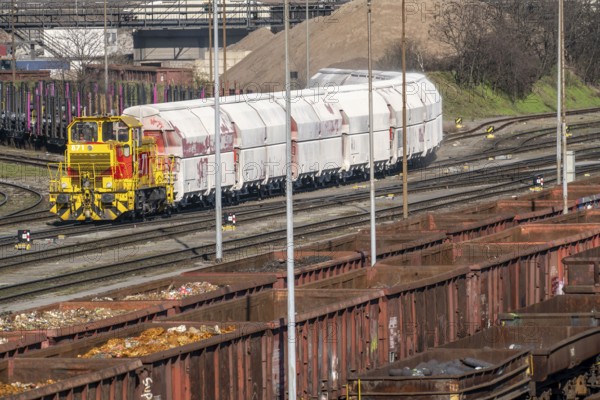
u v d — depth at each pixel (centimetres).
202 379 7238
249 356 7694
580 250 11819
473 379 6944
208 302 9256
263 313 9362
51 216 17688
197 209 18725
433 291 9425
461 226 13312
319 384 8212
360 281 10350
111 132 16775
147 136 17875
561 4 17788
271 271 10969
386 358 8881
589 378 8662
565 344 7975
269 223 17250
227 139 18850
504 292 10369
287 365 7981
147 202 17312
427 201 18875
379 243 12812
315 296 9238
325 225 16975
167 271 13688
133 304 9012
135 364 6712
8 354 7338
